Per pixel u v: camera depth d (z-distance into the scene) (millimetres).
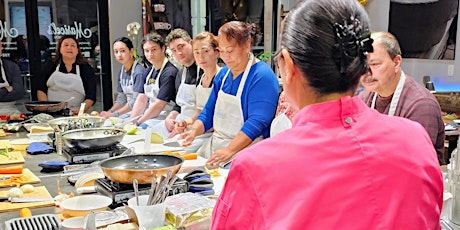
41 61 5750
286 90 877
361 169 788
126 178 1521
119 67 6062
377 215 770
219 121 2631
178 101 3453
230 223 830
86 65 4898
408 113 1946
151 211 1325
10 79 4746
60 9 5793
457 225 1400
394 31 5504
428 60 5074
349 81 831
